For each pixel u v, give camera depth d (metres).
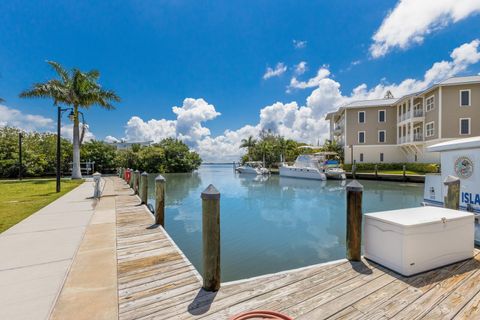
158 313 2.00
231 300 2.19
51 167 22.89
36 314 1.96
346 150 26.02
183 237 5.92
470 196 4.04
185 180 22.62
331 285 2.41
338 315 1.93
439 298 2.14
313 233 6.23
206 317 1.94
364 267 2.78
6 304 2.10
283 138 38.88
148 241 3.93
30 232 4.38
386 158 24.83
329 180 19.62
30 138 23.28
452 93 18.92
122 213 6.07
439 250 2.70
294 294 2.26
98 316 1.95
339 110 27.20
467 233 2.90
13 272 2.75
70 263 3.03
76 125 16.61
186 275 2.72
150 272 2.79
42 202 7.61
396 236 2.61
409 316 1.90
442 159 4.75
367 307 2.04
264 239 5.77
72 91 15.73
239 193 13.52
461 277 2.50
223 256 4.79
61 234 4.27
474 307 2.00
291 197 12.04
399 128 24.22
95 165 28.98
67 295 2.27
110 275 2.71
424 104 21.31
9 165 19.92
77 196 8.95
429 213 2.99
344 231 6.40
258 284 2.46
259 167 31.39
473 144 3.97
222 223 7.24
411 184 16.20
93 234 4.29
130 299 2.22
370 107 25.25
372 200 10.76
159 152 33.97
